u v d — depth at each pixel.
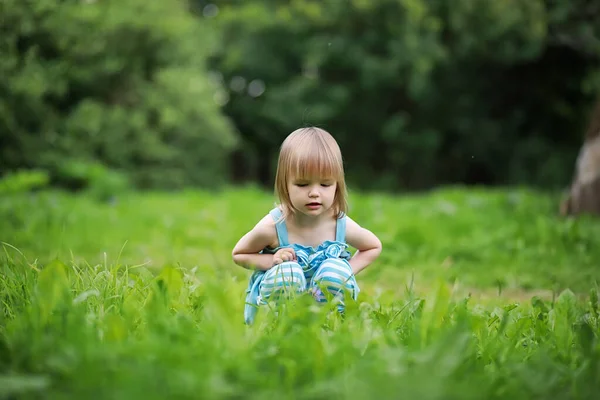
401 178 24.77
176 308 2.41
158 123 16.22
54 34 12.68
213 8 25.17
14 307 2.33
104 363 1.60
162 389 1.48
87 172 11.98
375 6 19.94
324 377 1.70
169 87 16.14
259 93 24.94
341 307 2.59
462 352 1.76
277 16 22.00
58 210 7.66
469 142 23.50
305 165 2.61
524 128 23.84
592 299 3.02
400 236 6.09
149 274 2.98
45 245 5.45
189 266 4.83
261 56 23.05
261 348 1.89
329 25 21.61
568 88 22.50
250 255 2.77
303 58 22.59
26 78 11.91
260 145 26.41
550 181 21.84
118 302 2.38
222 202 10.55
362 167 24.70
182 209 9.34
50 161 13.08
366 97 23.31
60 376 1.65
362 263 2.89
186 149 16.98
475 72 22.50
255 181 27.30
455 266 5.31
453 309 2.56
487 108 23.66
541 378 1.77
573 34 15.99
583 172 7.89
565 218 7.80
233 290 2.04
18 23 11.80
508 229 6.53
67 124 13.85
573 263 5.31
